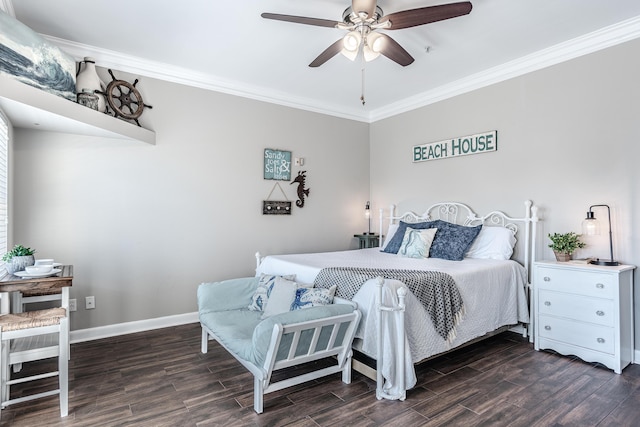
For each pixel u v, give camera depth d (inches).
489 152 148.2
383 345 87.1
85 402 85.4
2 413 80.0
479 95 151.5
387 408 83.0
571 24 109.9
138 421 77.6
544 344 117.6
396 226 174.2
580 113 121.5
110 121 118.9
